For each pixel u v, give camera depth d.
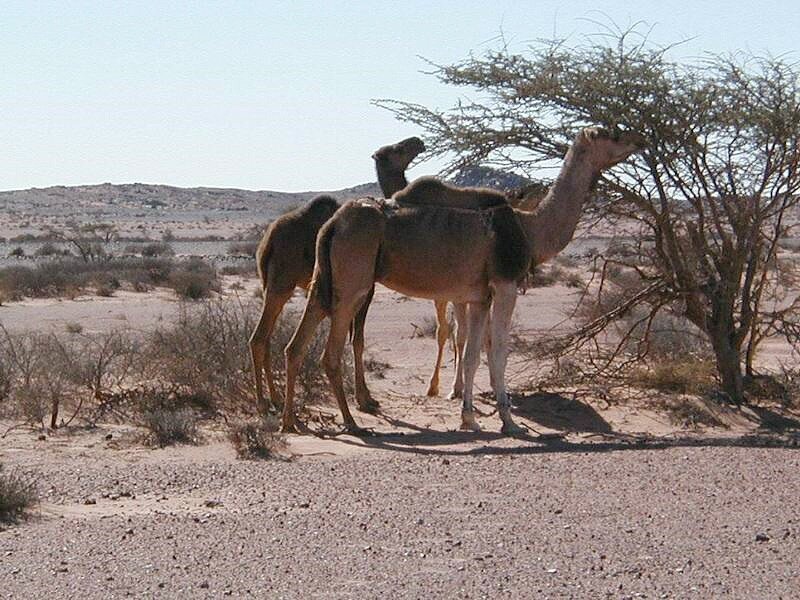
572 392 19.69
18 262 77.56
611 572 9.80
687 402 18.73
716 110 18.09
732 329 19.22
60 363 19.23
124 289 51.09
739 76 18.23
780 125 17.98
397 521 11.55
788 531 11.05
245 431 15.70
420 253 16.70
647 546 10.57
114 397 18.50
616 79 17.91
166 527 11.47
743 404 18.97
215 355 19.44
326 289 16.75
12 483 12.38
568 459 14.83
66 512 12.29
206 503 12.51
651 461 14.57
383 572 9.85
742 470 13.93
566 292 44.47
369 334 32.34
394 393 20.77
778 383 19.75
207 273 56.28
